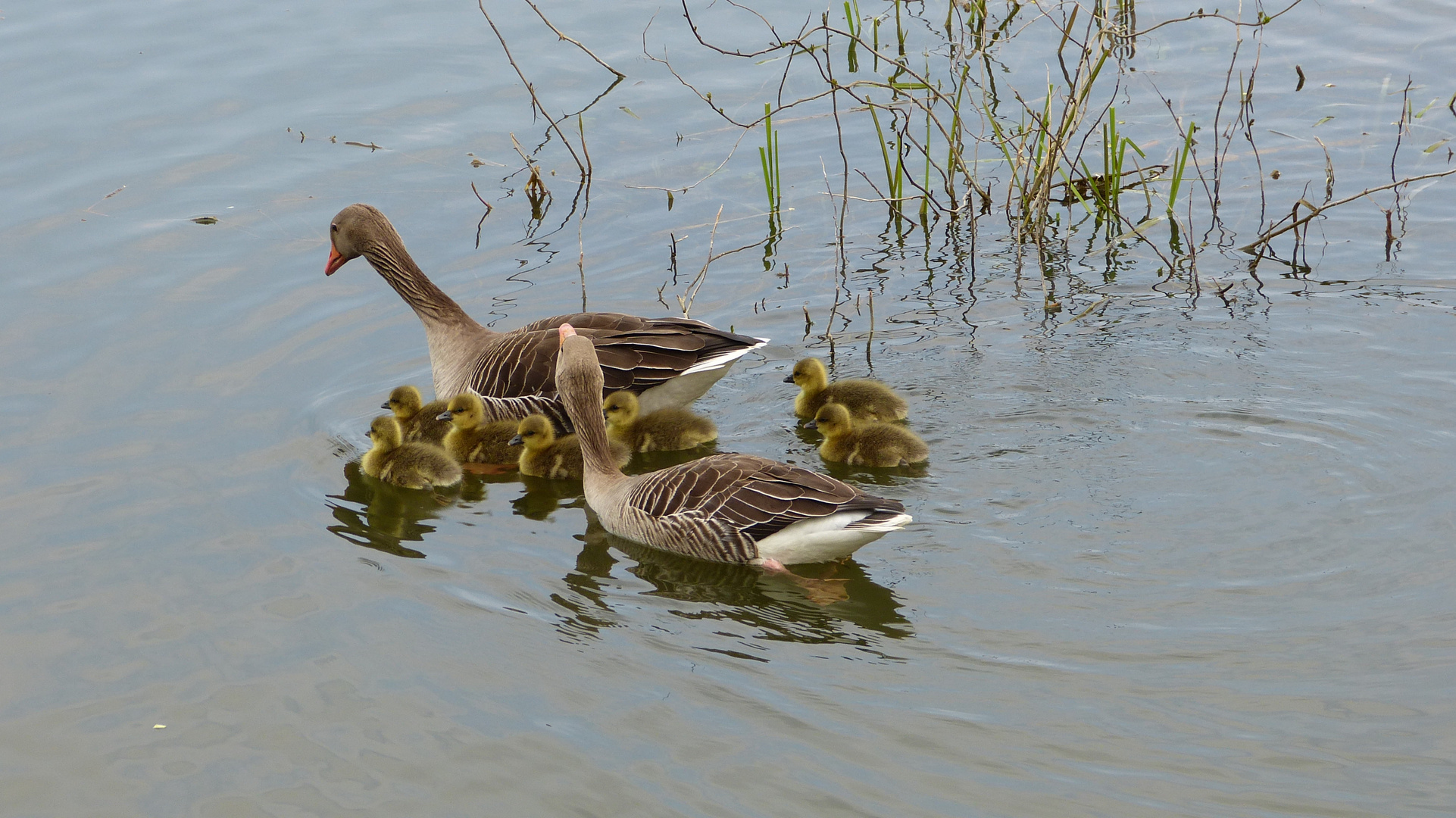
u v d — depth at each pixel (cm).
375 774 776
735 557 994
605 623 923
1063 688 820
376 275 1516
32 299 1391
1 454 1134
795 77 1897
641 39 2003
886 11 2073
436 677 862
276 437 1188
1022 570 954
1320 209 1416
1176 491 1051
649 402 1254
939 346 1330
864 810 729
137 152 1688
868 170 1714
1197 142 1730
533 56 1962
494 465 1202
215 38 2005
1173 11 2102
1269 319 1336
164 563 995
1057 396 1212
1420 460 1069
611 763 777
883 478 1097
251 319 1390
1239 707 793
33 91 1820
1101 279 1456
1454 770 735
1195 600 907
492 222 1599
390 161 1709
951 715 801
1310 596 903
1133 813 717
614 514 1063
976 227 1603
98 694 848
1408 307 1342
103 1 2123
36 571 980
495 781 768
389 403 1251
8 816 747
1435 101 1769
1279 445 1106
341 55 1958
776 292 1461
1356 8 2086
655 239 1568
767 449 1200
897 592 938
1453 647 838
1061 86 1842
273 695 846
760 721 805
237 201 1608
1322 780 733
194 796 761
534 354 1245
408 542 1046
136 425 1191
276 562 1002
